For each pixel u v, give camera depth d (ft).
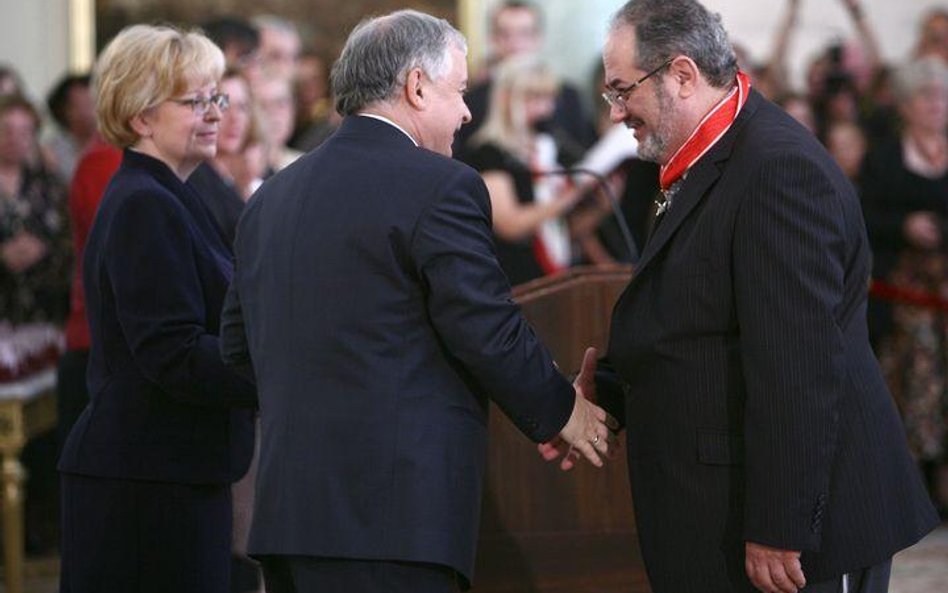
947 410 74.43
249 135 52.16
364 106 32.81
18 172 67.87
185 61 38.01
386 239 31.12
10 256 66.39
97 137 49.08
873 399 33.71
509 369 31.35
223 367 36.14
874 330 74.59
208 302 37.50
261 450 32.35
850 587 34.06
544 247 70.23
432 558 30.81
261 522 31.91
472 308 30.81
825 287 31.55
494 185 69.77
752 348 31.63
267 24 77.25
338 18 84.74
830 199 31.81
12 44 83.56
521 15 83.35
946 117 75.51
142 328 36.09
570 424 33.53
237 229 33.94
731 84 33.60
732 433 32.99
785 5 84.99
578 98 82.84
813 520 31.71
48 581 65.51
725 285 32.48
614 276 40.91
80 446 37.29
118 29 84.43
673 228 33.30
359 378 31.14
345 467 31.07
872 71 83.56
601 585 41.68
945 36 84.33
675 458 33.63
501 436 41.16
